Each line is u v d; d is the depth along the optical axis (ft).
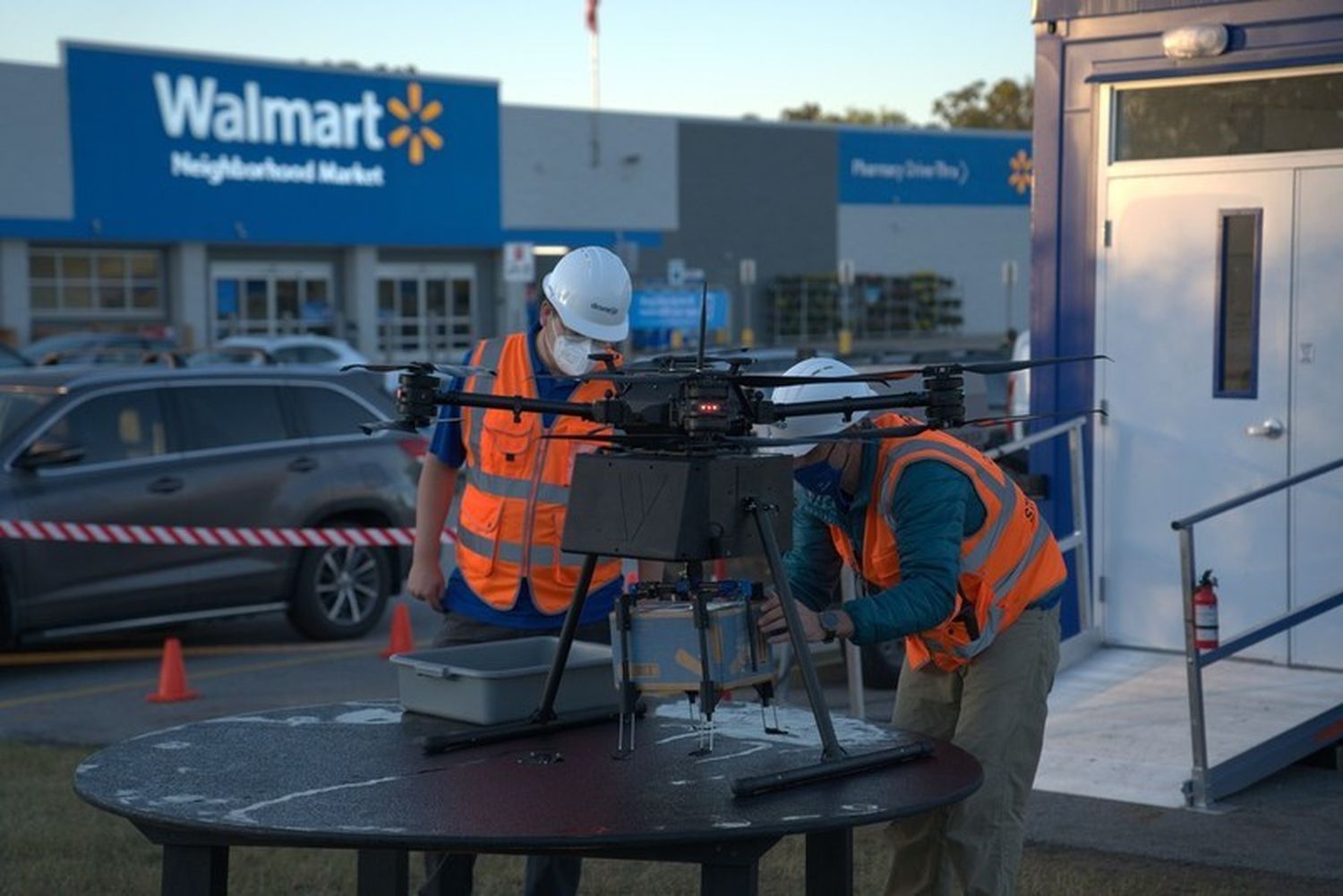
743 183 153.07
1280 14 25.75
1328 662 26.11
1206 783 21.57
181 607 35.24
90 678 34.19
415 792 11.46
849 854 13.74
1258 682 25.79
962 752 12.62
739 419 11.74
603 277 16.75
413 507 38.42
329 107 127.95
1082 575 27.91
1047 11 28.04
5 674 34.71
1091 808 21.57
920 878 15.65
